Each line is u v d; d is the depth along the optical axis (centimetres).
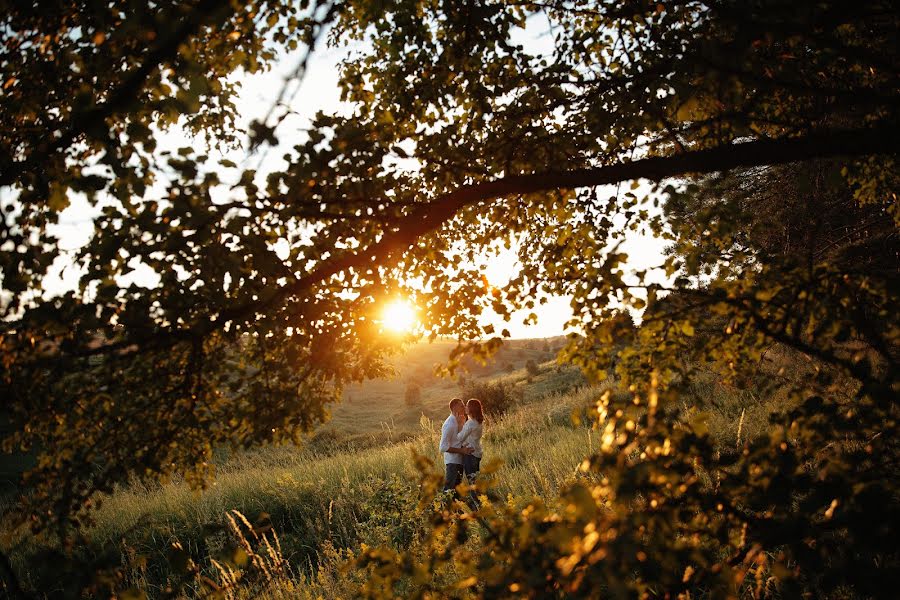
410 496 595
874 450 180
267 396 252
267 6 262
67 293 211
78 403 231
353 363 266
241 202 211
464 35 311
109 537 700
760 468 166
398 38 296
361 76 337
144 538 680
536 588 128
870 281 210
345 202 242
